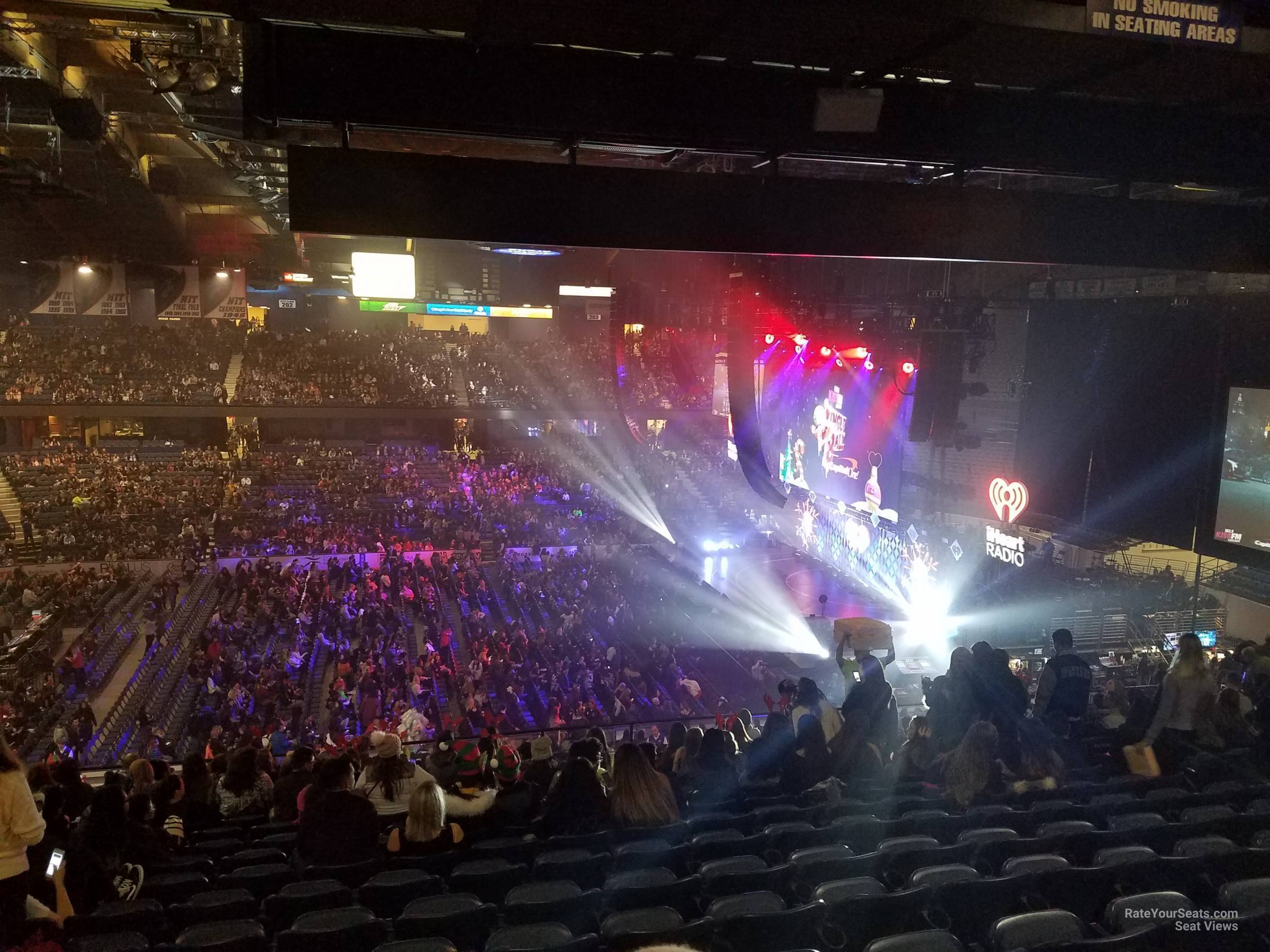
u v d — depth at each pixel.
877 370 21.62
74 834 5.78
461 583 29.62
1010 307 20.16
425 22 6.77
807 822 6.96
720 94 7.56
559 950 4.33
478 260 41.31
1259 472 12.34
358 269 35.69
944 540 23.16
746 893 4.99
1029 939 4.31
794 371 26.16
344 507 37.91
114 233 38.66
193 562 30.11
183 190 35.88
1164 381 13.84
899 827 6.40
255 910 5.45
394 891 5.50
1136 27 6.25
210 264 43.94
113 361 44.59
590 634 25.22
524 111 7.20
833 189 8.03
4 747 4.86
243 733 16.91
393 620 25.86
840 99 7.35
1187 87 7.89
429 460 46.38
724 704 20.34
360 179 7.02
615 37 6.96
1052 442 16.03
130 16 9.52
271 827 7.67
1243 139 8.66
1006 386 21.02
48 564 31.64
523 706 20.84
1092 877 5.03
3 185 22.45
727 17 6.49
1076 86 7.95
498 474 44.28
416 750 13.01
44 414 41.25
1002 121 8.16
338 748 11.49
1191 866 5.18
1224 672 11.41
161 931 5.27
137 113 25.84
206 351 47.19
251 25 6.76
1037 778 7.48
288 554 32.81
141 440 46.44
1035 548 21.56
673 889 5.34
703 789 7.73
